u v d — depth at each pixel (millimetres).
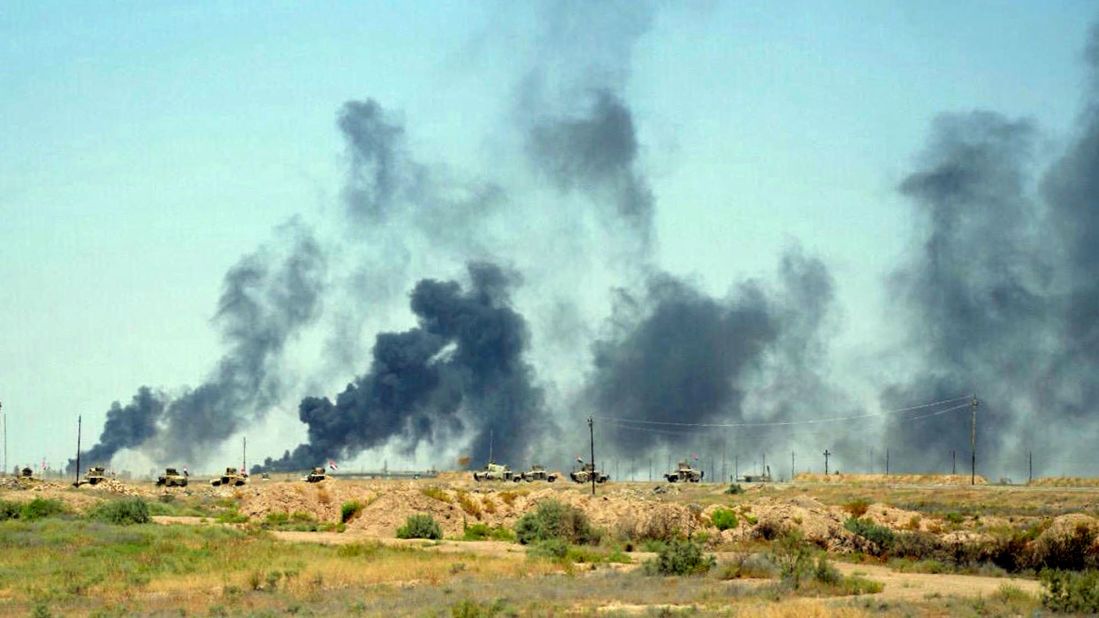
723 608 105812
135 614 109250
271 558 153875
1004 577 142750
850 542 181125
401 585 129750
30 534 176875
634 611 105312
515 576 137250
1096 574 122938
